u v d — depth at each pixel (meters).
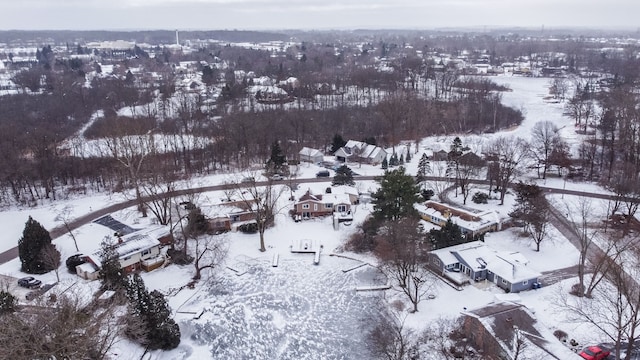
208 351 43.91
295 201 76.00
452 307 49.00
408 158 100.50
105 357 37.75
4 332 31.03
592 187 83.19
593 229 65.38
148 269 57.28
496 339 39.78
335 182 82.56
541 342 39.66
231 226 68.88
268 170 78.75
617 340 37.94
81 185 87.69
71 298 43.62
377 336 45.00
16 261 58.62
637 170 82.12
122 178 84.56
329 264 59.28
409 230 53.59
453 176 86.25
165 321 43.50
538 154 99.06
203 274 57.03
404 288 49.62
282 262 59.94
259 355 43.62
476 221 65.81
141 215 72.06
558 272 55.50
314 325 47.91
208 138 108.25
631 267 53.81
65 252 60.31
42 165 82.62
